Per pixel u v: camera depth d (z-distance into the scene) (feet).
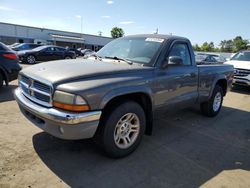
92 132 10.23
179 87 14.64
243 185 10.42
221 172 11.35
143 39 14.83
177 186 10.02
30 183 9.53
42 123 10.81
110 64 12.63
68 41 163.32
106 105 11.04
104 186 9.68
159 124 17.48
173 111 15.02
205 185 10.22
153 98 12.79
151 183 10.09
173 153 12.94
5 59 23.59
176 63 13.26
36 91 10.88
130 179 10.27
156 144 13.93
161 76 13.10
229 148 14.10
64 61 13.34
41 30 154.81
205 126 17.69
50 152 11.99
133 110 11.74
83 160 11.47
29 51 60.39
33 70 11.85
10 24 140.97
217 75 18.72
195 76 16.03
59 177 10.06
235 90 34.19
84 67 11.60
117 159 11.80
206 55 49.75
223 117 20.30
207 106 19.24
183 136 15.47
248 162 12.51
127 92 11.15
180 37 15.24
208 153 13.25
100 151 12.07
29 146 12.45
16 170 10.31
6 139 13.07
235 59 35.40
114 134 11.24
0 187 9.14
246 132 16.97
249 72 31.40
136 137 12.29
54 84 10.02
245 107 24.47
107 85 10.50
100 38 184.65
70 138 10.01
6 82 24.31
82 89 9.76
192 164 11.91
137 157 12.19
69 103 9.68
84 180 9.97
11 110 17.99
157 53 13.35
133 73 11.91
